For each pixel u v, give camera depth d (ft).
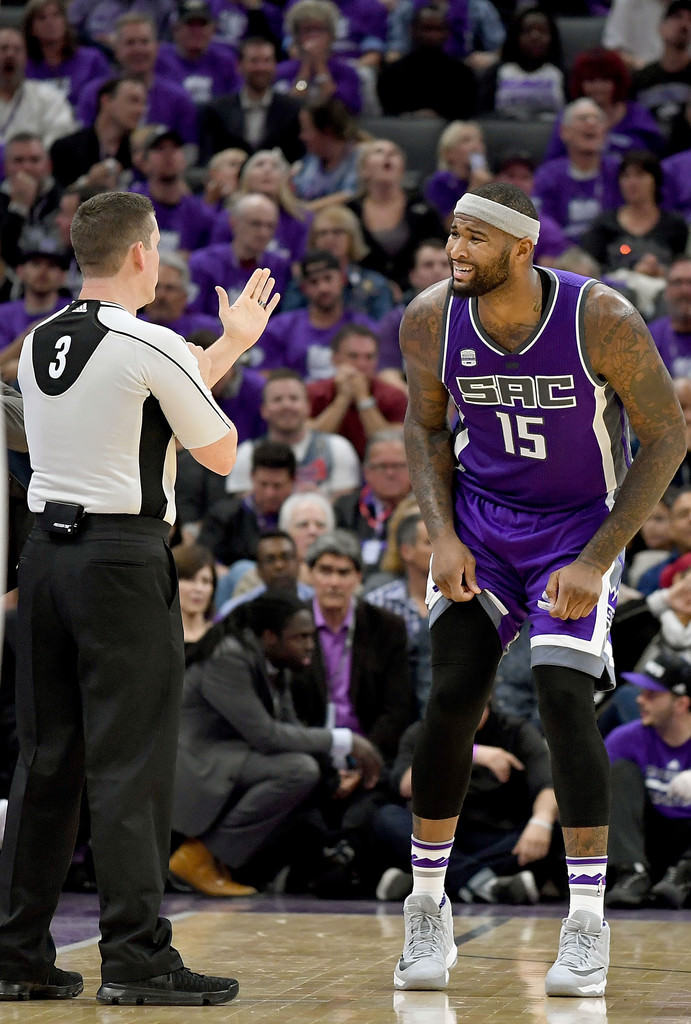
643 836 55.67
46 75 114.21
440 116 113.39
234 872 58.95
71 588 31.96
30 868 32.45
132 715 31.81
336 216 92.79
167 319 85.15
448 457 36.73
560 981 32.45
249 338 35.58
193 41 115.34
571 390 33.60
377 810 58.39
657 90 109.91
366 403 81.46
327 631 62.85
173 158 97.45
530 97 112.06
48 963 32.53
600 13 123.75
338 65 112.47
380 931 44.27
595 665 33.83
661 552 68.95
